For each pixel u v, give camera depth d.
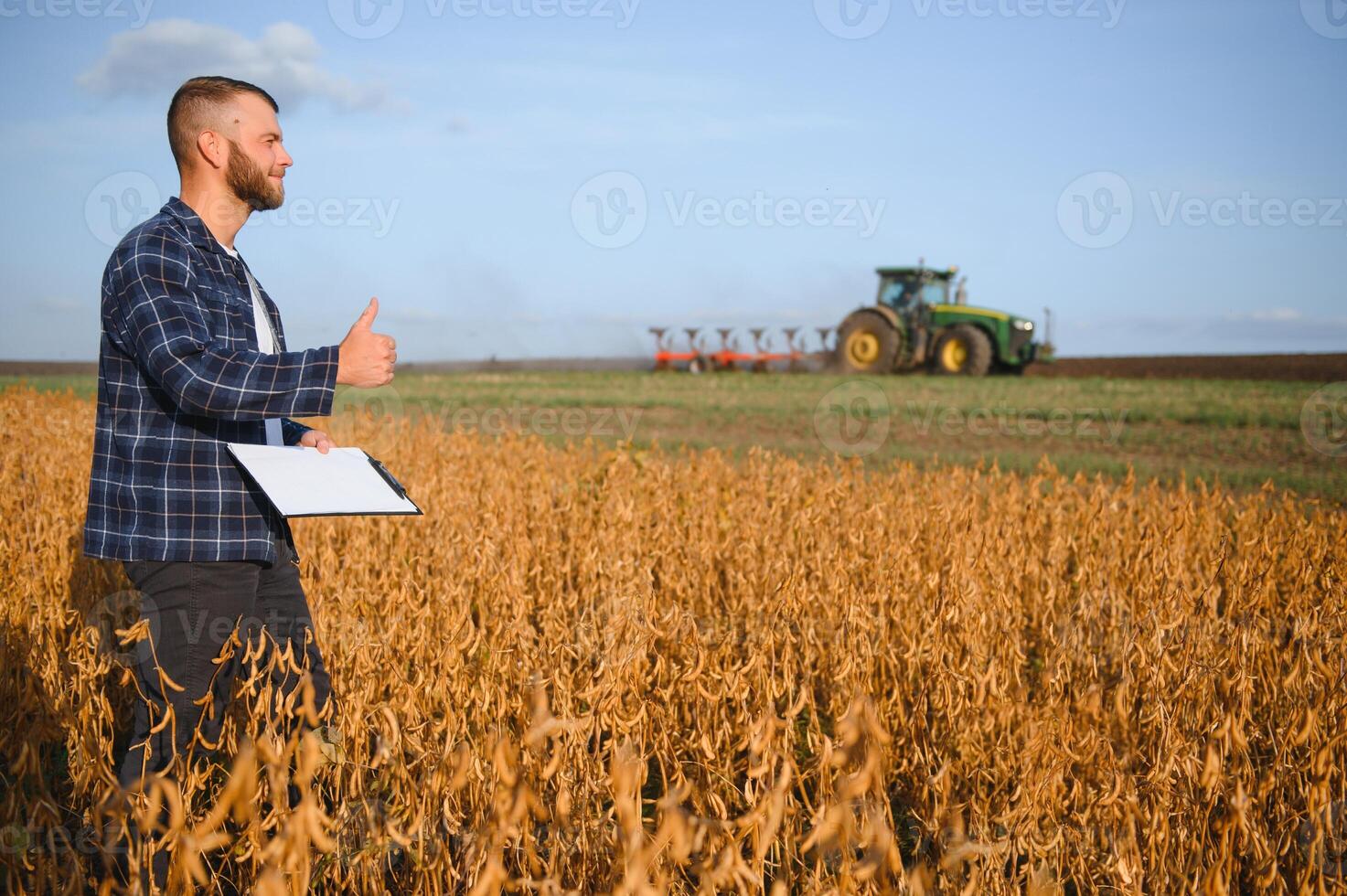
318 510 2.48
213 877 2.33
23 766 2.03
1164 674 3.20
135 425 2.52
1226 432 15.91
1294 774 2.78
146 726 2.56
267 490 2.46
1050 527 6.18
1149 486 6.96
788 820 2.17
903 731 3.54
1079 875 2.58
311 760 1.59
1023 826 2.59
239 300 2.68
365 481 2.71
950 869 1.90
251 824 2.02
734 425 17.08
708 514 5.94
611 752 2.55
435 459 8.09
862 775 1.61
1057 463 12.70
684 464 8.09
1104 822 2.81
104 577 4.70
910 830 3.30
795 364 27.67
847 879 1.69
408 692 2.68
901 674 3.81
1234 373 29.80
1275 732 2.94
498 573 4.26
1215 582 4.40
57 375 32.66
